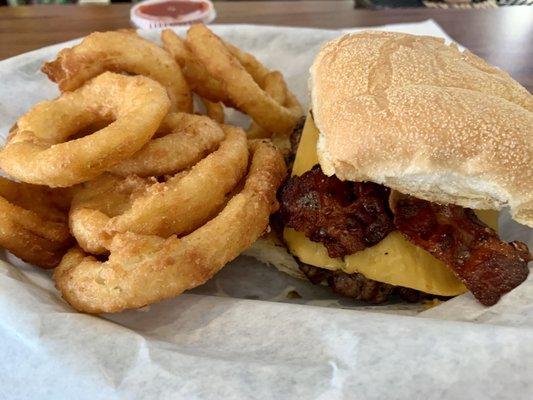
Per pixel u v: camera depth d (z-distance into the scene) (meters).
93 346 0.15
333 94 0.19
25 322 0.15
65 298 0.17
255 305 0.17
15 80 0.26
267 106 0.24
